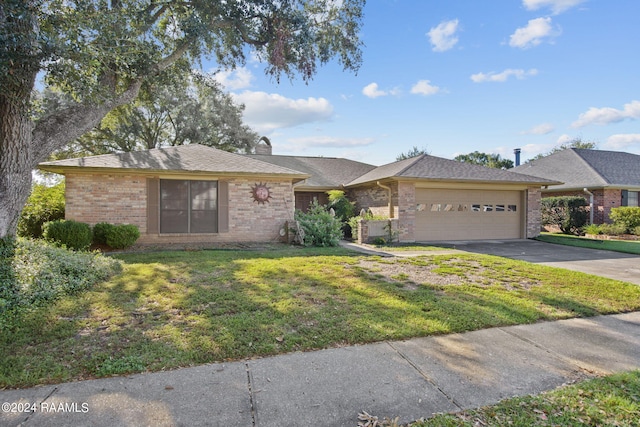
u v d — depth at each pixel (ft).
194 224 37.32
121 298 15.85
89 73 19.77
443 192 45.55
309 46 35.17
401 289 18.51
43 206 35.83
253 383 9.23
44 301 14.88
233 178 38.37
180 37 34.17
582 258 32.07
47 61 17.80
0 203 20.38
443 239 45.42
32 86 20.13
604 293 18.62
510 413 8.05
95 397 8.43
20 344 11.04
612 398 8.66
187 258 26.84
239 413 7.94
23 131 21.12
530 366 10.49
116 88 28.66
